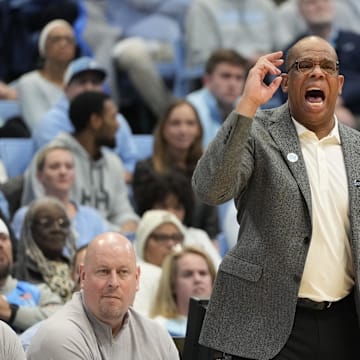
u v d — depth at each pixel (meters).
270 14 27.05
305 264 9.75
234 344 9.73
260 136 9.98
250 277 9.72
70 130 21.62
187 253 16.03
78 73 21.97
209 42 26.38
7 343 11.46
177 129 20.58
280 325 9.69
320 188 9.88
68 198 19.27
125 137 22.50
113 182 20.58
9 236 15.27
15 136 22.58
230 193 9.58
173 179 19.73
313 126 10.05
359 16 28.97
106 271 11.50
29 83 23.11
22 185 19.44
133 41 25.89
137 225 19.77
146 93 25.59
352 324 9.88
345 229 9.84
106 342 11.60
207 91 23.19
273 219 9.71
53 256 16.11
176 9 28.00
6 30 25.27
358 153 10.09
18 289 15.26
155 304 15.95
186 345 10.98
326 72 9.91
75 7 25.55
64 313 11.68
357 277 9.62
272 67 9.52
